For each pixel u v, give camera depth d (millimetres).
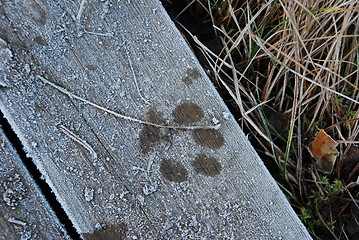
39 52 687
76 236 685
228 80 777
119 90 692
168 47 703
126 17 702
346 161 761
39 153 678
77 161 681
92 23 697
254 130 764
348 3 725
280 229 684
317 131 766
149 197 683
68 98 687
